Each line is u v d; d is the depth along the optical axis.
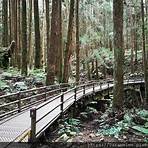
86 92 21.17
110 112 15.47
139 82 33.03
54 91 18.41
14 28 29.31
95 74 45.41
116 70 16.11
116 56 16.11
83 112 17.31
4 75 20.06
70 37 24.97
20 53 28.66
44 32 42.50
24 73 23.41
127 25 47.62
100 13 45.16
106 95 25.34
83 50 42.62
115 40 16.12
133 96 29.77
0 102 14.34
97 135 12.27
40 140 9.65
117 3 16.02
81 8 39.22
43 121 11.00
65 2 35.03
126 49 56.22
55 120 11.77
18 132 9.34
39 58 29.08
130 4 37.66
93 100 21.42
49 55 20.20
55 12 20.47
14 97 15.64
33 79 21.27
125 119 14.00
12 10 30.89
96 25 41.75
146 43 31.50
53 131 11.37
